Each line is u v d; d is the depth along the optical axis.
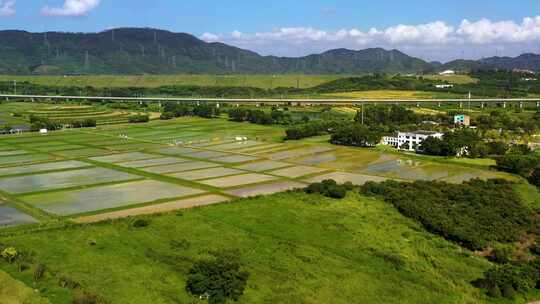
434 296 98.38
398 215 143.75
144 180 186.25
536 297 103.69
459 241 128.25
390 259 113.19
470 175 194.62
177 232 122.75
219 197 160.75
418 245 123.94
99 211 144.38
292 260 108.81
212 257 106.62
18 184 179.25
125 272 97.19
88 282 91.56
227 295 89.75
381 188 163.25
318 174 197.75
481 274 111.44
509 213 145.12
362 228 130.62
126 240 115.94
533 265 113.19
